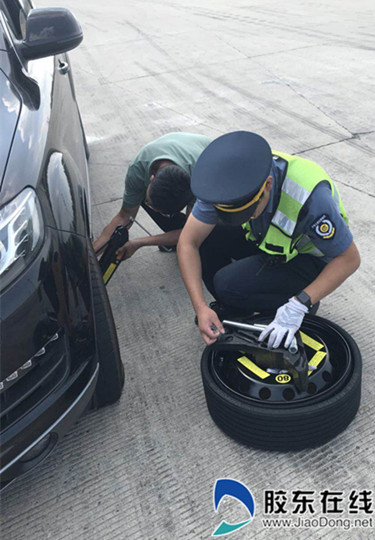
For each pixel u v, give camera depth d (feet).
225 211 4.46
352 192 10.02
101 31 30.71
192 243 5.53
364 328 6.66
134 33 29.25
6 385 3.86
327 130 13.24
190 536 4.48
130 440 5.45
